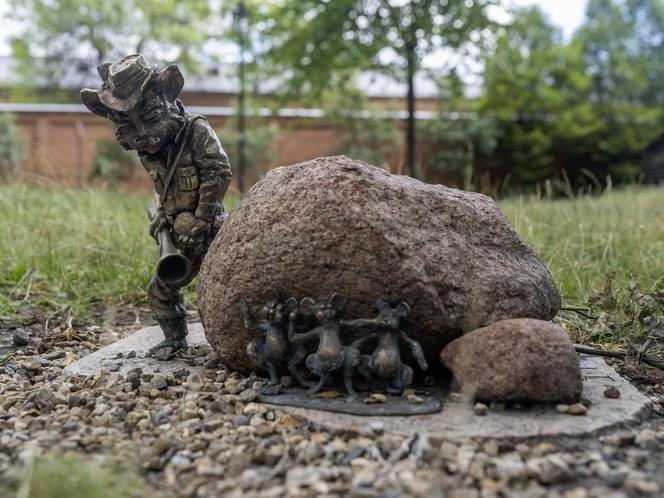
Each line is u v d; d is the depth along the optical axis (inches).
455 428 23.0
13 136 125.0
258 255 26.9
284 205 27.0
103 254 55.7
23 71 209.3
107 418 25.0
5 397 28.6
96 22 202.2
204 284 29.3
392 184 27.3
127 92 29.0
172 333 33.7
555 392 24.2
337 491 19.4
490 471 20.3
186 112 31.7
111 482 19.7
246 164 142.6
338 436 23.0
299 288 26.5
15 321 45.1
